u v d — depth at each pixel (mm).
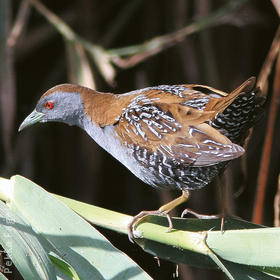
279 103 10359
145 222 5406
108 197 11781
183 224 5766
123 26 11281
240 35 11117
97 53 9586
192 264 5637
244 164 7828
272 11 11023
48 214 5113
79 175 11422
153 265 11211
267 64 8555
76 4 11164
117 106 6699
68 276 5137
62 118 7074
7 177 10477
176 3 10852
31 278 4629
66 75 11148
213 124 5949
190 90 6340
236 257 5254
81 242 5000
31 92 11305
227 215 6020
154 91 6559
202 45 10680
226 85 11008
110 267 4906
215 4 10859
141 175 6637
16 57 10734
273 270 5363
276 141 11078
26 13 10531
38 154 11477
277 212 8000
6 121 9609
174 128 6066
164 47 10227
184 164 6039
